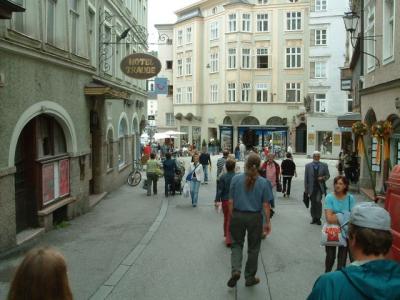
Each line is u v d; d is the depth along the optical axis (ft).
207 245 37.78
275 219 50.34
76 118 50.52
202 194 74.02
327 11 167.22
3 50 33.06
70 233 42.16
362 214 10.28
